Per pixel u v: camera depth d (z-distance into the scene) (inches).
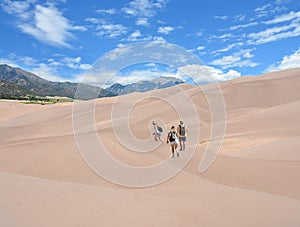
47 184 253.0
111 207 199.2
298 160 354.9
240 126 908.0
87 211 187.5
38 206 191.0
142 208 203.0
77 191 233.0
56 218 172.9
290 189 268.2
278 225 186.4
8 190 225.0
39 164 323.0
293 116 951.6
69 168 307.7
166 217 189.3
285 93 1697.8
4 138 1204.5
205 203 226.8
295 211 212.5
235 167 354.6
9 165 331.3
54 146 378.9
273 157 387.9
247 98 1665.8
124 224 172.6
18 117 1945.1
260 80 1903.3
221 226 181.8
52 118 1631.4
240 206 222.1
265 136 702.5
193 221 187.5
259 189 275.9
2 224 160.4
